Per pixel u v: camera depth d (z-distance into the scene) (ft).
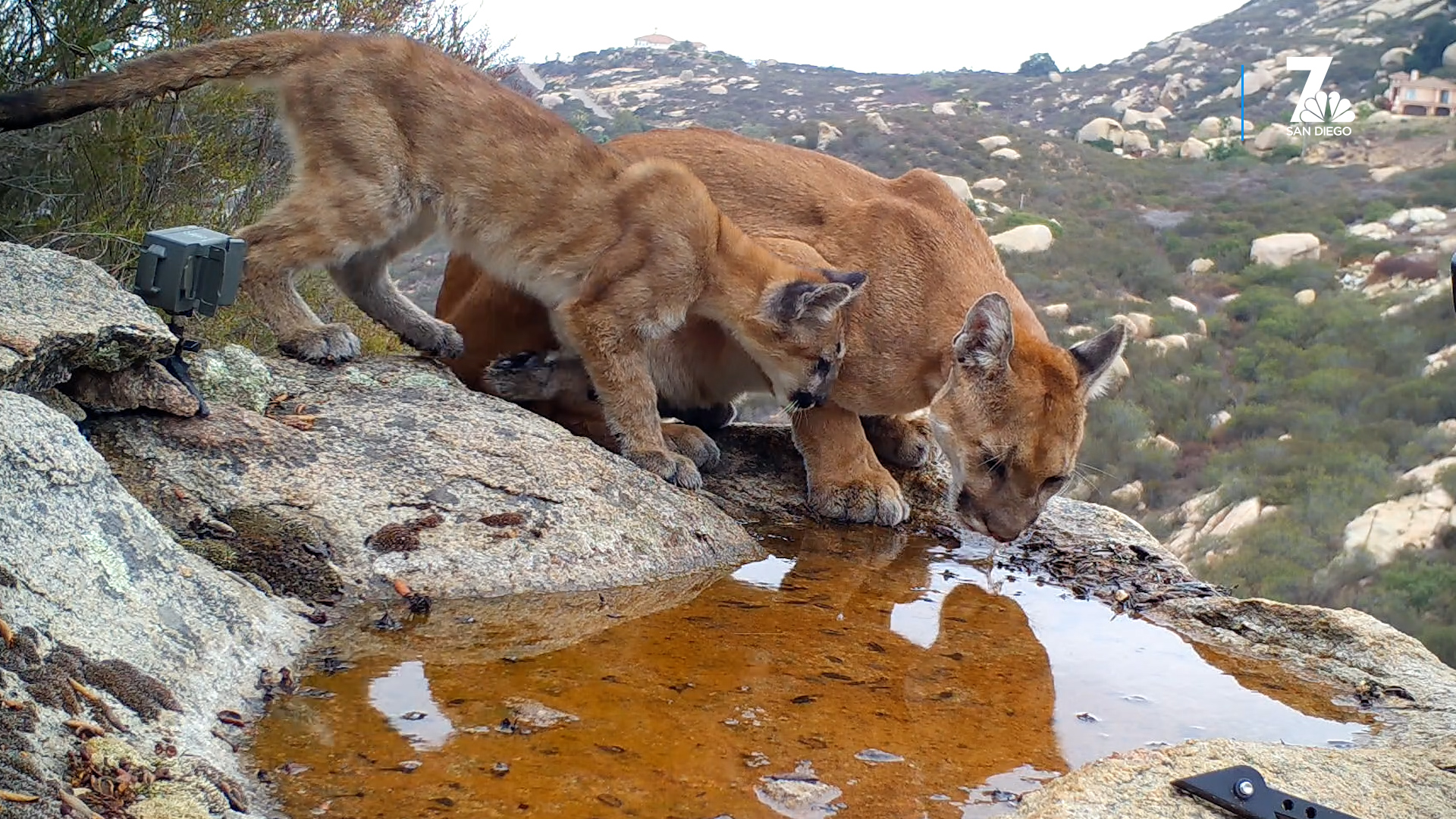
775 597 4.63
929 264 5.66
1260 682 4.29
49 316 4.07
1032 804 3.10
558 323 5.58
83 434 4.26
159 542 3.66
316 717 3.42
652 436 5.50
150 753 3.00
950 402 5.37
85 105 5.09
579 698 3.66
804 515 5.65
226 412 4.53
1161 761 3.21
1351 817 3.04
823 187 6.03
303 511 4.27
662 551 4.73
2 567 3.20
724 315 5.66
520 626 4.10
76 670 3.10
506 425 4.98
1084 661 4.33
